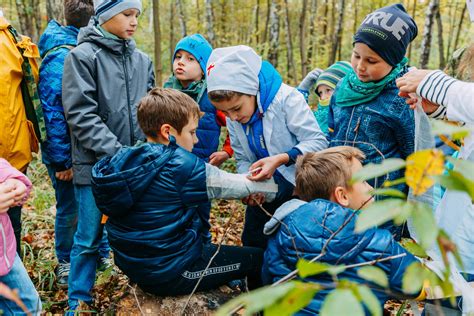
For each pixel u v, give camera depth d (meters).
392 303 2.80
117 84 2.77
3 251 1.99
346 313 0.58
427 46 8.91
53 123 2.93
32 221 4.32
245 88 2.32
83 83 2.65
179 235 2.22
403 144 2.43
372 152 2.43
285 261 1.89
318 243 1.76
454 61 2.73
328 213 1.79
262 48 11.02
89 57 2.68
